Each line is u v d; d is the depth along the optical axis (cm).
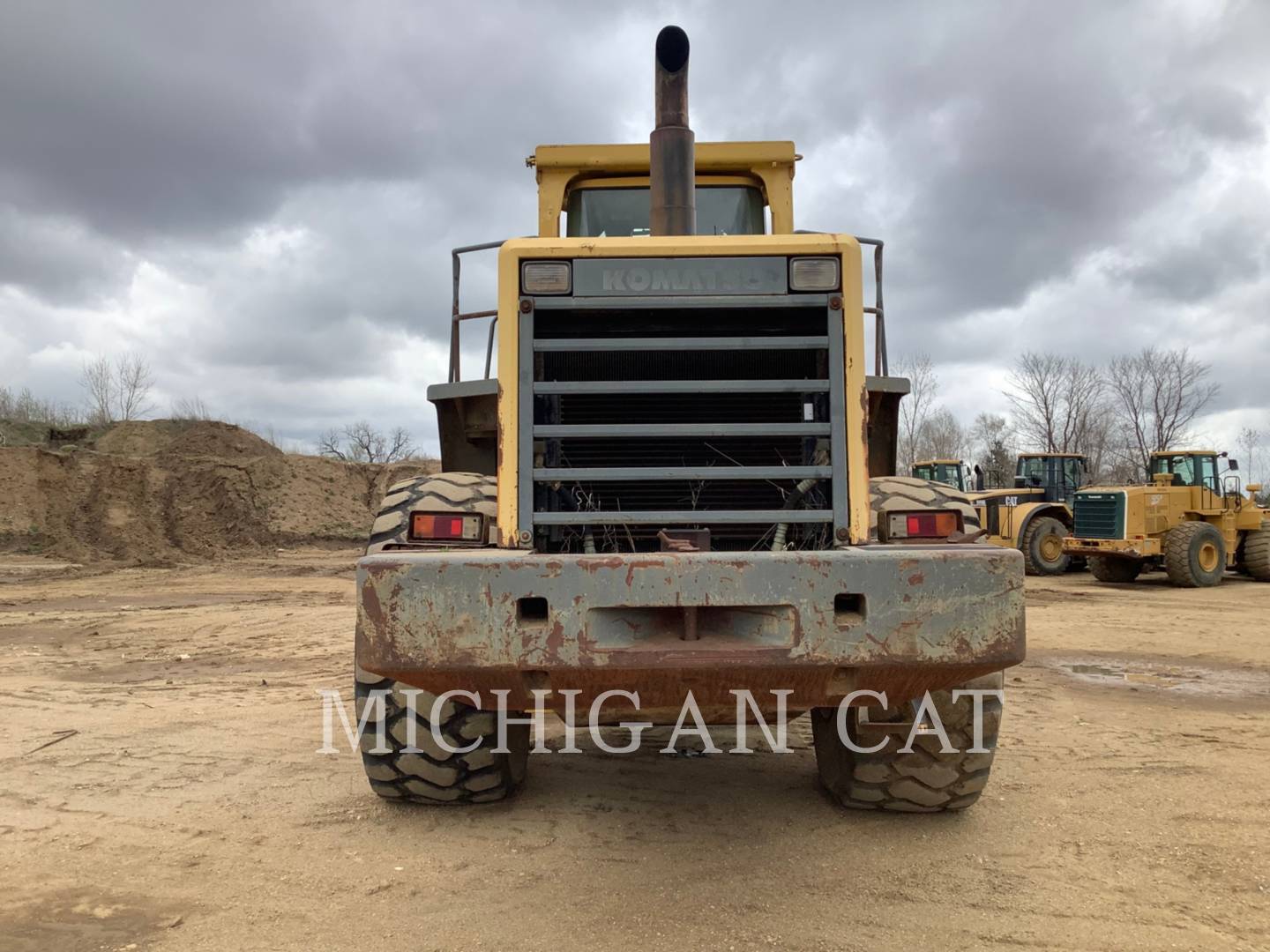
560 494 336
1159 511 1680
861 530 322
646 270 329
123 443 3525
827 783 424
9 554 2255
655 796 431
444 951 278
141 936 286
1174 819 396
